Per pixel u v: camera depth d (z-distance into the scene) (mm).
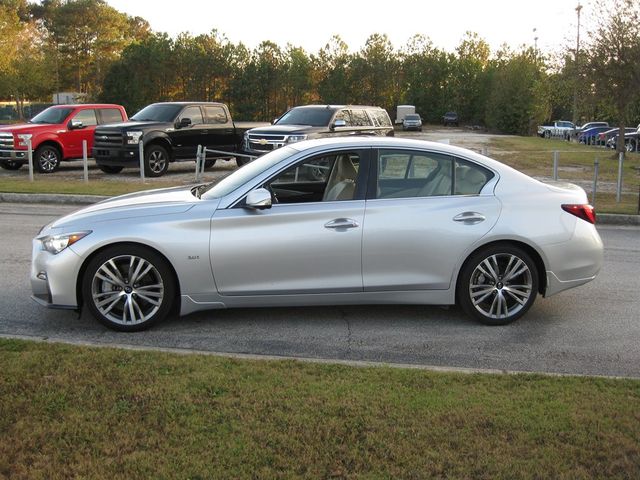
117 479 2959
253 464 3102
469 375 4316
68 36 77000
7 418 3484
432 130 68562
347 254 5527
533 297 5867
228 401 3752
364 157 5707
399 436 3393
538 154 29531
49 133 19016
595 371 4840
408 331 5684
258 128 18141
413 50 79125
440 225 5605
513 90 65188
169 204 5570
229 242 5406
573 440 3385
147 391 3852
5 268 7621
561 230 5805
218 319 5887
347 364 4480
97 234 5328
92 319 5828
